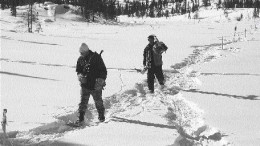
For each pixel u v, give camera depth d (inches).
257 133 310.3
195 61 908.6
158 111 410.0
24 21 3245.6
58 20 4052.7
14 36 1589.6
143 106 438.6
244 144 280.5
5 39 1386.6
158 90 538.9
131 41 1567.4
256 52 989.2
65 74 665.6
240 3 7608.3
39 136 309.1
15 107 397.4
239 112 391.5
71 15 4443.9
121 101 463.2
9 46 1139.9
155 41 531.5
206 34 2046.0
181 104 453.4
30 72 663.1
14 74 630.5
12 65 738.2
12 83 547.8
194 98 468.1
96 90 357.4
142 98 485.1
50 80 593.6
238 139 292.8
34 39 1501.0
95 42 1467.8
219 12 7155.5
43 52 1017.5
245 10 6540.4
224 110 401.4
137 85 560.1
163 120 371.2
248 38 1551.4
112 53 1051.3
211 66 771.4
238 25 3228.3
